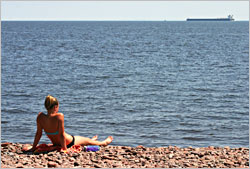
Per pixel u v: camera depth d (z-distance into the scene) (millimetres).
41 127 7957
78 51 72688
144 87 32656
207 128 18078
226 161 6930
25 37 119875
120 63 53094
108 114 21297
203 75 41031
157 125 18609
